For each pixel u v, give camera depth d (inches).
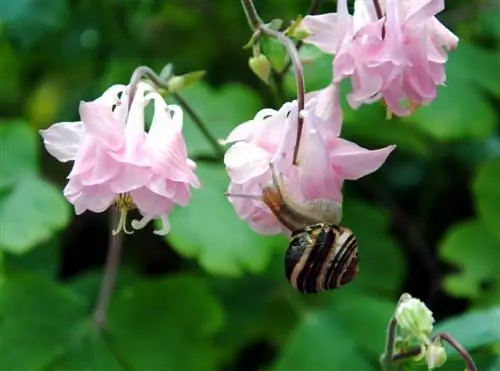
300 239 19.0
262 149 19.4
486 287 26.4
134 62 28.5
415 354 20.7
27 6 28.1
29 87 32.2
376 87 19.7
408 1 19.7
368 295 26.1
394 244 26.8
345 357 24.7
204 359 25.0
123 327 25.1
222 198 25.2
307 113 19.2
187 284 25.4
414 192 29.1
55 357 24.9
